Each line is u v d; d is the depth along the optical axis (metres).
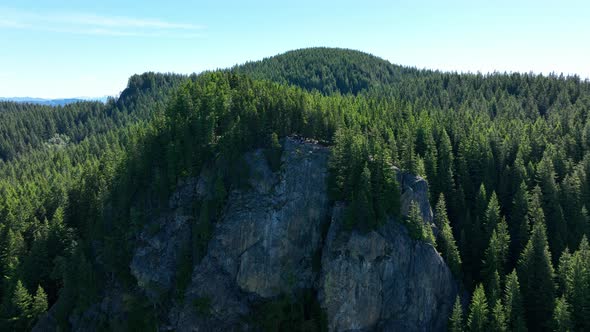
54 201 135.38
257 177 98.44
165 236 100.62
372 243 87.88
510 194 116.62
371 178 92.94
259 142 105.56
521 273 90.56
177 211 101.88
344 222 91.12
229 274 94.81
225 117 113.88
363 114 134.25
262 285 93.38
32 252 110.19
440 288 90.69
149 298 96.44
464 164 120.00
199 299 93.00
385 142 117.00
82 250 102.00
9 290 103.94
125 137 199.38
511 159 131.38
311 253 95.88
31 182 164.12
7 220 123.81
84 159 195.88
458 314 83.12
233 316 92.44
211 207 98.81
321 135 108.38
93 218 114.62
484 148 125.19
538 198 106.44
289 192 96.94
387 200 91.62
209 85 129.88
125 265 100.62
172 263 98.19
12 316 98.38
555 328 80.88
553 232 105.25
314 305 91.44
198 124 109.75
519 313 83.00
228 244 94.88
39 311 100.00
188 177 104.81
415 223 91.62
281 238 94.69
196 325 91.50
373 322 88.06
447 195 112.19
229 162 101.62
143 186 107.94
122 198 106.44
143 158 110.50
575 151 135.25
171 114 122.12
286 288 93.56
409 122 135.50
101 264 102.12
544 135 145.88
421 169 105.19
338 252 89.44
